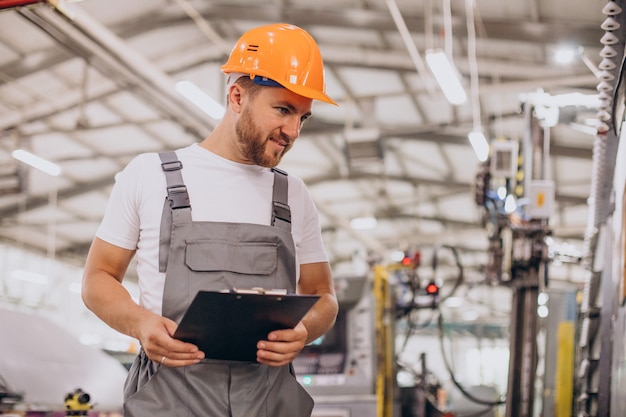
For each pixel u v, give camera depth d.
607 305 3.22
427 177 14.03
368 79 10.72
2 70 9.80
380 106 11.57
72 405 3.41
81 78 10.17
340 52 10.10
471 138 10.07
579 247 16.03
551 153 11.41
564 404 5.50
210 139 2.08
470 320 21.50
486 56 9.43
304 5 9.16
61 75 10.07
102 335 18.14
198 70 10.51
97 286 1.94
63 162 12.66
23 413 4.03
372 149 10.82
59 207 14.27
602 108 2.87
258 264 1.95
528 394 5.04
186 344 1.79
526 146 5.31
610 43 2.55
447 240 17.03
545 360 5.79
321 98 2.00
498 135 11.72
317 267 2.19
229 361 1.92
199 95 8.70
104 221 2.03
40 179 13.05
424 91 10.81
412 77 10.50
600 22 8.00
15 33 8.96
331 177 14.32
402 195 15.20
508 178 5.54
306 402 2.03
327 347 5.81
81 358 4.68
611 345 3.03
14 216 14.48
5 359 4.07
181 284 1.90
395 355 6.52
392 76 10.55
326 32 9.73
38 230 15.29
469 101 10.83
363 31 9.52
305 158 13.53
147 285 1.95
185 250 1.92
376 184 14.62
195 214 1.97
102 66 9.38
